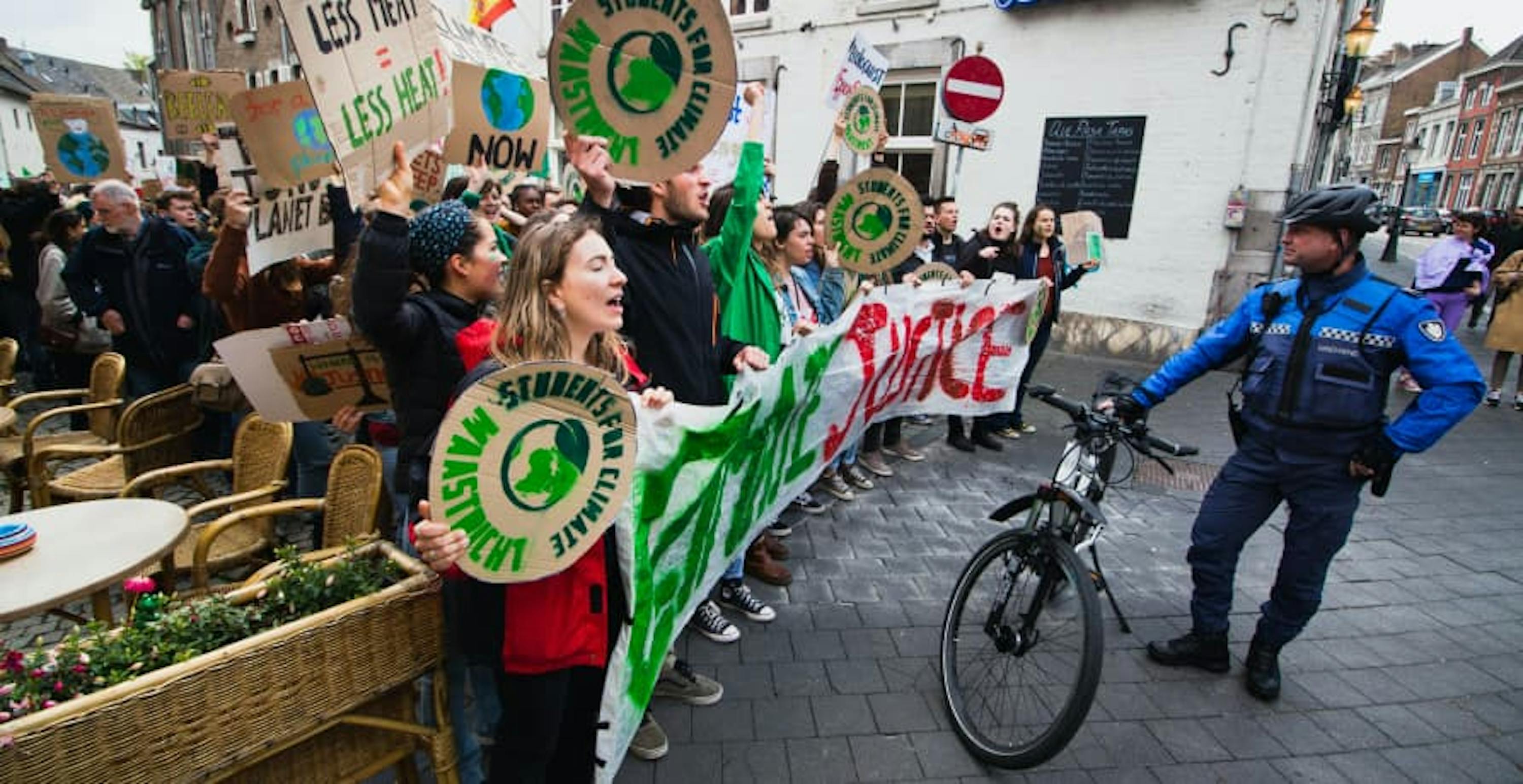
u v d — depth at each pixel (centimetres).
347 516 267
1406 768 254
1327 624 344
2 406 434
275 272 345
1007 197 920
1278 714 279
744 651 311
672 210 251
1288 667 311
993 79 623
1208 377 821
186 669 136
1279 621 284
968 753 254
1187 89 800
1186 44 793
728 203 348
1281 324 278
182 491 452
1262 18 754
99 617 250
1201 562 299
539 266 168
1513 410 736
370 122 193
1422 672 309
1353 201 255
